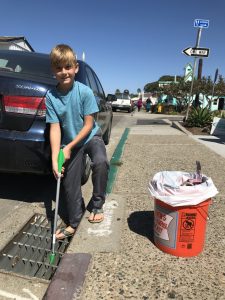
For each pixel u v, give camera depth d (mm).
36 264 3131
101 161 3414
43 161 3801
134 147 8227
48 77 4270
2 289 2699
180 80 31000
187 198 2850
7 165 3822
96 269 2822
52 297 2502
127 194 4555
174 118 21719
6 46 24016
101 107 6176
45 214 4078
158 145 8609
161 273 2801
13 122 3781
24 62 4613
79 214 3559
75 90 3219
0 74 3828
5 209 4148
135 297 2527
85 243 3182
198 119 12477
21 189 4824
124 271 2809
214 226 3660
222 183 5250
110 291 2582
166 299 2516
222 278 2766
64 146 3461
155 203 3078
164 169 6004
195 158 7012
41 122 3799
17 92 3770
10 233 3545
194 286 2660
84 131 3266
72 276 2715
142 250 3109
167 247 3049
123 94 30984
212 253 3111
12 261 3174
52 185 5016
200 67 20531
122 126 14781
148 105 34344
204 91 25438
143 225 3594
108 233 3361
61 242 3523
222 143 9289
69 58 3068
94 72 6285
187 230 2955
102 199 3570
